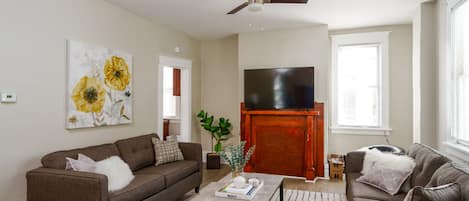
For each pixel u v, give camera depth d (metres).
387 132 4.86
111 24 3.71
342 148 5.12
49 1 2.91
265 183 2.89
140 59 4.26
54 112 2.97
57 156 2.68
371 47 5.00
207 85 5.98
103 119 3.54
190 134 5.56
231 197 2.47
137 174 3.16
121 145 3.44
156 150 3.75
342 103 5.17
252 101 4.98
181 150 4.02
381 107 4.89
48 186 2.43
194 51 5.77
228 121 5.67
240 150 2.89
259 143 4.99
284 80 4.78
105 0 3.59
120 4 3.74
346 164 3.35
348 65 5.13
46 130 2.90
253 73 4.97
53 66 2.96
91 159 2.90
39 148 2.84
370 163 3.03
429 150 2.65
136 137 3.76
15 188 2.64
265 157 4.95
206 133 5.96
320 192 3.99
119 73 3.80
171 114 6.58
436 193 1.59
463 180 1.76
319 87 4.76
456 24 3.06
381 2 3.66
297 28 4.90
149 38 4.46
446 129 3.23
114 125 3.76
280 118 4.86
